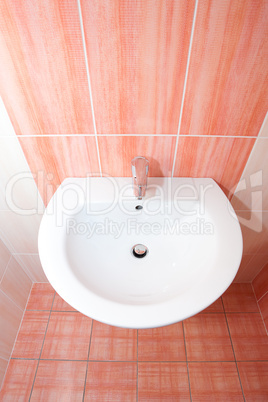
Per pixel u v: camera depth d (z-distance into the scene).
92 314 0.48
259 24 0.47
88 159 0.71
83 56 0.51
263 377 0.99
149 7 0.45
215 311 1.17
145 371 1.01
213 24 0.47
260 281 1.17
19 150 0.69
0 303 0.98
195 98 0.57
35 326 1.13
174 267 0.65
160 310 0.48
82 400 0.94
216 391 0.96
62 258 0.56
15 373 1.01
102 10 0.45
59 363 1.03
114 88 0.56
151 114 0.60
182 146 0.67
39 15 0.46
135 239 0.73
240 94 0.56
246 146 0.67
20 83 0.55
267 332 1.11
